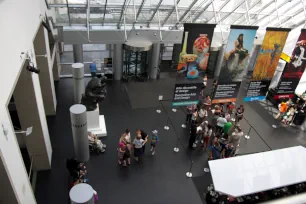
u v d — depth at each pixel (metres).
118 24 12.15
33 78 7.05
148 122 11.66
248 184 6.96
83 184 6.16
